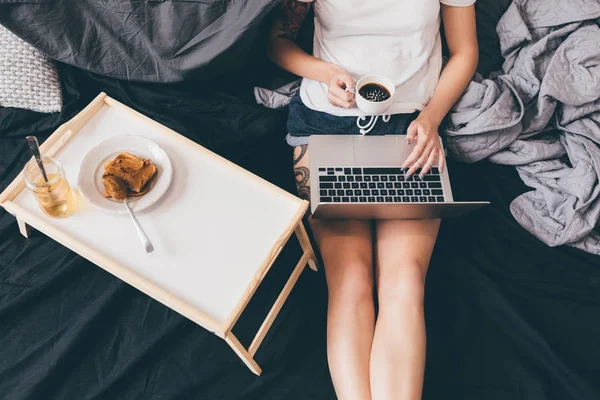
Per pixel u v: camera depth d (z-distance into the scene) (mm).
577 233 1285
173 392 1179
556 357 1184
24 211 1028
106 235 1017
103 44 1361
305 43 1471
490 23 1501
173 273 987
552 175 1354
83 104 1457
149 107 1438
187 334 1247
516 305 1260
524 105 1383
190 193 1065
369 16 1196
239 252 1011
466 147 1361
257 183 1073
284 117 1479
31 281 1275
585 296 1275
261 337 1143
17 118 1408
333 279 1173
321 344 1246
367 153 1209
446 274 1312
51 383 1176
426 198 1175
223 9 1249
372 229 1295
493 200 1391
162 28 1308
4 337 1221
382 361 1052
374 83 1181
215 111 1439
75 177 1076
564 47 1342
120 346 1226
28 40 1347
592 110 1339
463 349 1230
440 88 1288
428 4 1173
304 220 1388
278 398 1188
